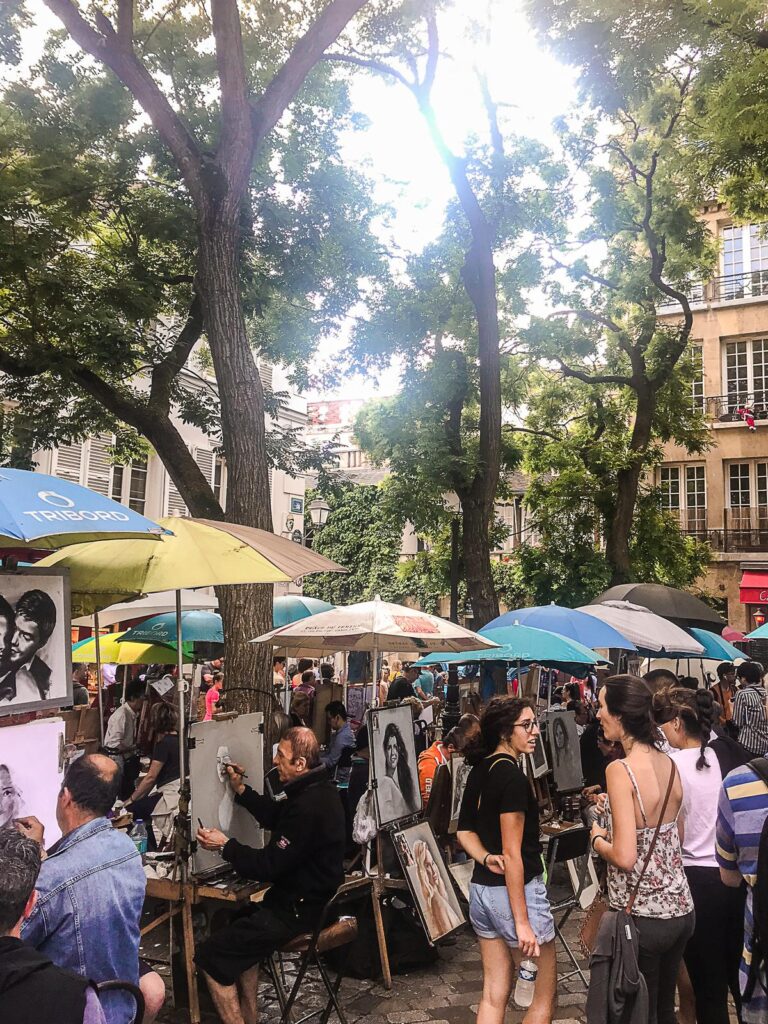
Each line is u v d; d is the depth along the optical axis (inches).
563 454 775.1
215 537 198.1
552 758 283.1
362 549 1266.0
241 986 173.6
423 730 360.2
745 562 1035.9
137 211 474.0
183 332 455.8
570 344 709.9
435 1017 189.5
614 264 723.4
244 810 189.9
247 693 300.2
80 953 106.8
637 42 434.9
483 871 152.3
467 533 560.4
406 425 647.1
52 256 458.3
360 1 335.6
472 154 593.9
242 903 180.1
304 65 342.3
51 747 143.5
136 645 407.2
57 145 428.5
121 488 829.2
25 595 143.0
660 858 129.8
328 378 655.8
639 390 711.7
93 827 115.7
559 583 738.2
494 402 558.9
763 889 112.3
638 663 500.1
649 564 764.6
